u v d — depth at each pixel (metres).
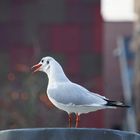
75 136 7.83
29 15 32.09
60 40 31.83
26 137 7.87
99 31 31.77
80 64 31.39
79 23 31.86
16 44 31.64
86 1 31.95
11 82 29.05
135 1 27.61
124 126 30.25
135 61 28.11
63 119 26.30
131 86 31.98
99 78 31.23
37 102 26.44
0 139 7.97
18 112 26.20
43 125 26.08
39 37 31.83
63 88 10.52
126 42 34.38
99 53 31.55
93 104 10.34
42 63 10.80
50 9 32.12
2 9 32.06
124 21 35.78
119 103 10.24
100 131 7.88
